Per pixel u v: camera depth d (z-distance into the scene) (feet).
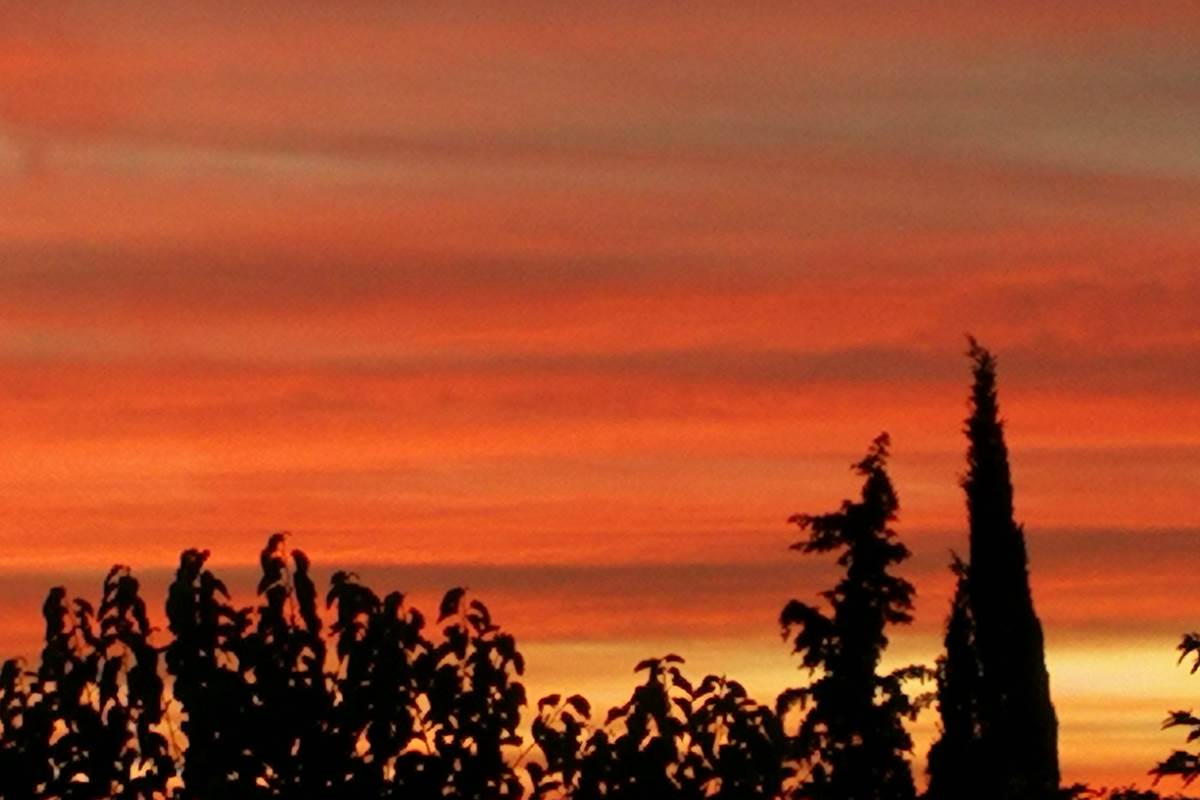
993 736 223.51
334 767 110.73
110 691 110.93
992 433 238.27
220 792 107.45
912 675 224.94
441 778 111.24
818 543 231.71
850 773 216.33
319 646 111.55
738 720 114.01
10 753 110.22
